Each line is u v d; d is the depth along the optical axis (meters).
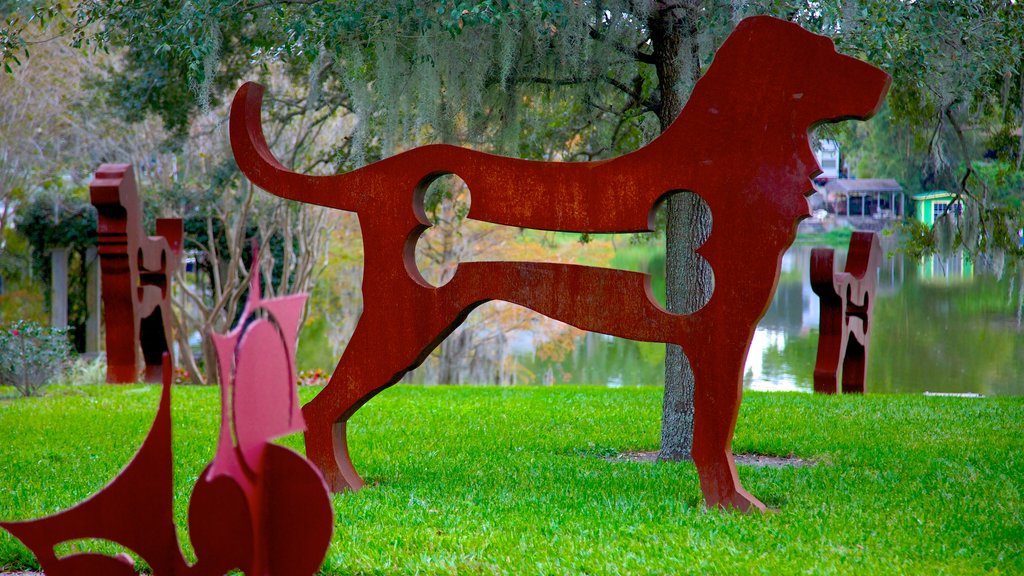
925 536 5.28
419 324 6.31
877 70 5.28
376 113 9.23
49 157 19.83
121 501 4.12
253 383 3.86
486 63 7.49
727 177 5.63
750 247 5.60
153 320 13.66
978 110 9.55
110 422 9.34
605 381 26.77
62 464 7.36
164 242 13.55
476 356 25.19
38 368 11.34
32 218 22.06
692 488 6.59
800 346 25.16
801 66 5.46
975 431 8.84
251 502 3.80
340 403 6.51
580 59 7.63
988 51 7.93
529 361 30.28
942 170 10.83
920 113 9.77
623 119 9.09
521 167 6.05
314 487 3.86
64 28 9.40
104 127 18.28
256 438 3.86
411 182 6.32
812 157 5.45
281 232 22.02
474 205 6.16
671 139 5.75
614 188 5.85
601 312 5.93
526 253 22.48
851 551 4.98
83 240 22.41
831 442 8.30
